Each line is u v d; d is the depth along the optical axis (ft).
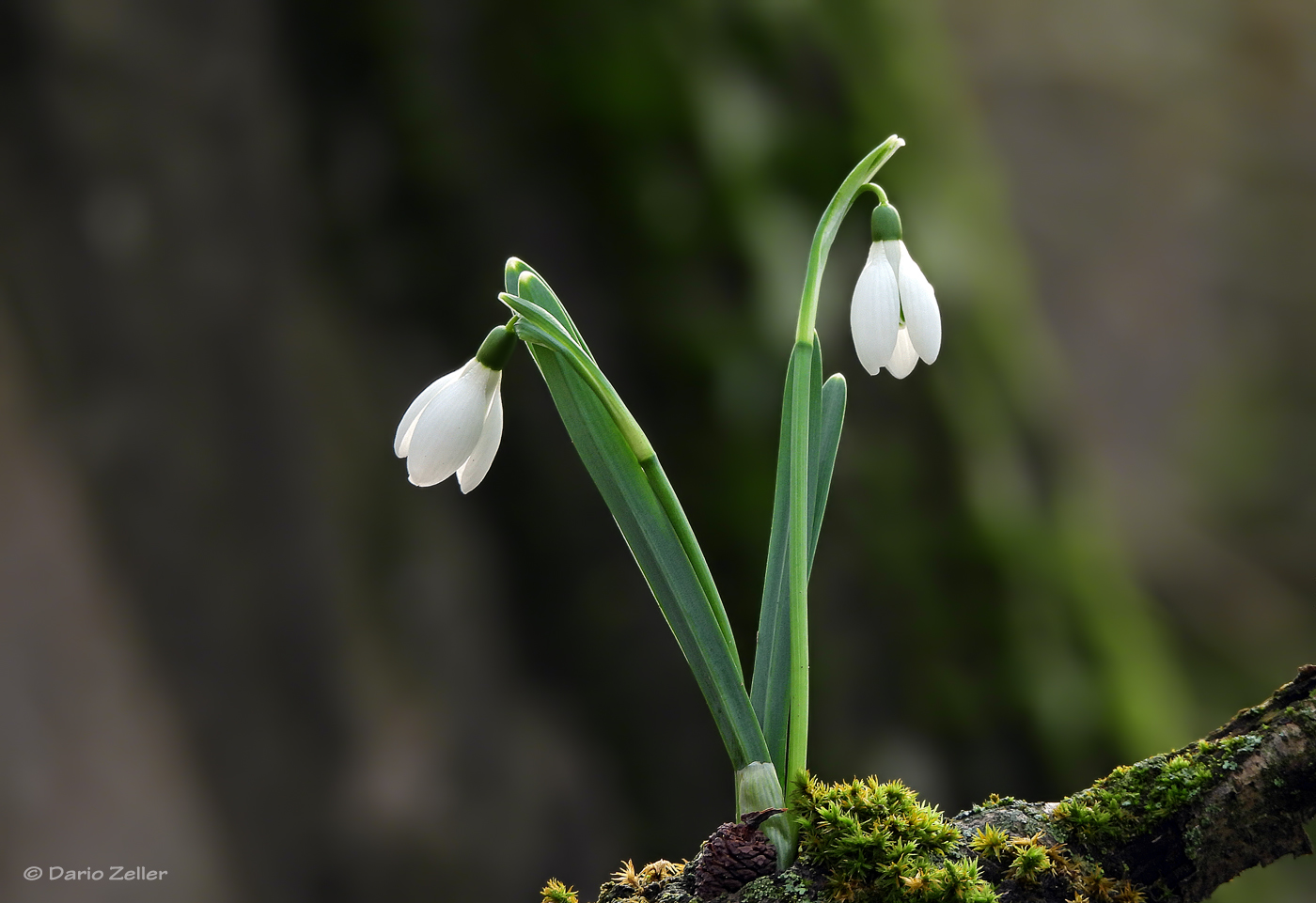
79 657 5.47
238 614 5.33
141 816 5.45
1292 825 3.31
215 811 5.38
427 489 5.15
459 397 3.41
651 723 4.94
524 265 3.43
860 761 4.73
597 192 4.89
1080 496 5.79
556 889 3.40
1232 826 3.31
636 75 4.92
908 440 5.06
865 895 3.32
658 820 4.92
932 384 5.16
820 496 3.45
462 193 4.97
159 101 5.22
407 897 5.10
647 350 4.82
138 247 5.27
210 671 5.40
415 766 5.09
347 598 5.24
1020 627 4.98
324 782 5.28
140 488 5.39
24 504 5.38
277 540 5.23
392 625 5.07
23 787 5.30
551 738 4.93
